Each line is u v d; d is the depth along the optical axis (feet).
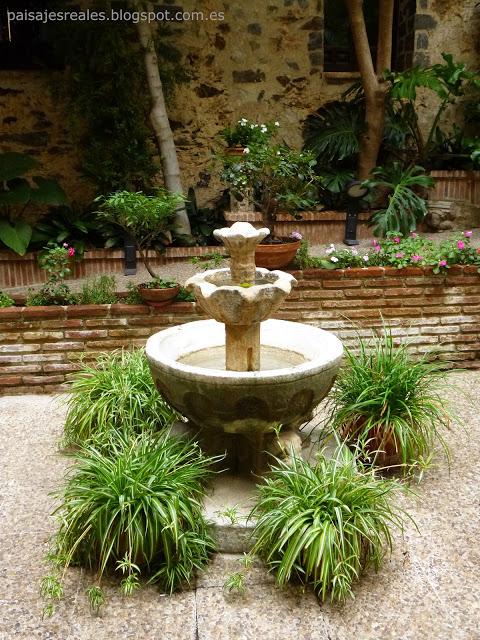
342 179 20.76
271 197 16.43
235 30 21.84
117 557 7.40
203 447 8.96
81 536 7.07
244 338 8.41
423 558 7.79
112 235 18.63
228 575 7.51
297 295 14.19
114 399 10.28
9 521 8.64
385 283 14.26
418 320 14.53
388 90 20.27
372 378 9.87
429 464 9.98
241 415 7.92
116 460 7.80
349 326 14.40
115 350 12.48
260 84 22.45
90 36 19.31
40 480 9.77
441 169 21.81
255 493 8.55
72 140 21.24
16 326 13.20
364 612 6.88
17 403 13.01
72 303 13.74
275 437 8.54
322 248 19.22
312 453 9.61
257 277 9.09
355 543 6.98
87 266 18.37
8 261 17.93
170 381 8.07
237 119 22.54
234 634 6.57
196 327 10.23
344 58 24.14
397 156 22.17
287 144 23.04
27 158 19.36
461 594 7.15
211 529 7.82
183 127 22.12
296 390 7.80
